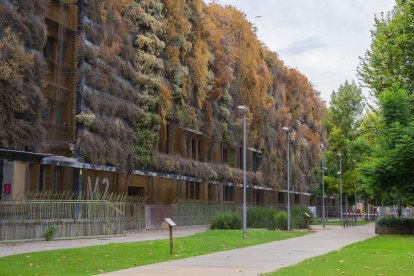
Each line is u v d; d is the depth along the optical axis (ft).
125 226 102.27
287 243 78.64
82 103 96.17
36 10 84.64
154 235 93.81
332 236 98.68
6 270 40.88
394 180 102.47
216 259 52.60
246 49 170.91
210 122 150.41
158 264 47.34
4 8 76.23
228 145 167.73
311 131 248.93
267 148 193.98
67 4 101.65
